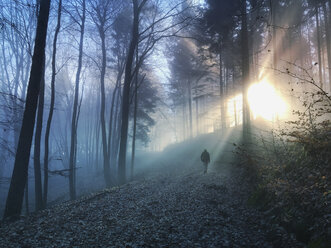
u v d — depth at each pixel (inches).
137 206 354.3
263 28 807.7
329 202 198.1
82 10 775.1
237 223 260.1
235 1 595.2
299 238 198.7
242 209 301.0
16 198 409.4
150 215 306.0
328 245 167.2
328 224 182.5
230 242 216.1
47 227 278.7
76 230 263.9
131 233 249.3
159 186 527.5
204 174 623.5
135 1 801.6
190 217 288.5
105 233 252.4
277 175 318.0
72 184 738.2
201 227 254.4
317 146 266.1
